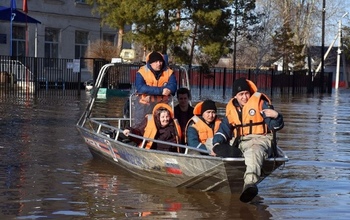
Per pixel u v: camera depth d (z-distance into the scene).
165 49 32.34
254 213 7.68
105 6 33.12
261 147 7.91
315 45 64.81
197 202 8.13
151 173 9.10
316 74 46.34
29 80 29.80
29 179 9.38
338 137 15.35
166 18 31.88
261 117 8.11
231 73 41.81
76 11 38.62
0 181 9.19
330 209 7.95
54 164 10.64
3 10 31.69
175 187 8.95
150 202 8.11
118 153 9.84
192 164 8.28
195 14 31.97
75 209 7.69
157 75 10.30
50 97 26.50
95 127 13.52
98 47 34.97
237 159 7.86
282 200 8.40
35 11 36.38
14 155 11.40
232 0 33.19
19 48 35.66
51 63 36.06
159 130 9.34
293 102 30.72
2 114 18.42
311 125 18.44
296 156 12.08
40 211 7.57
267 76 41.56
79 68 28.44
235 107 8.22
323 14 46.56
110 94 27.52
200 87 35.09
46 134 14.23
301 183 9.52
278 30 53.53
